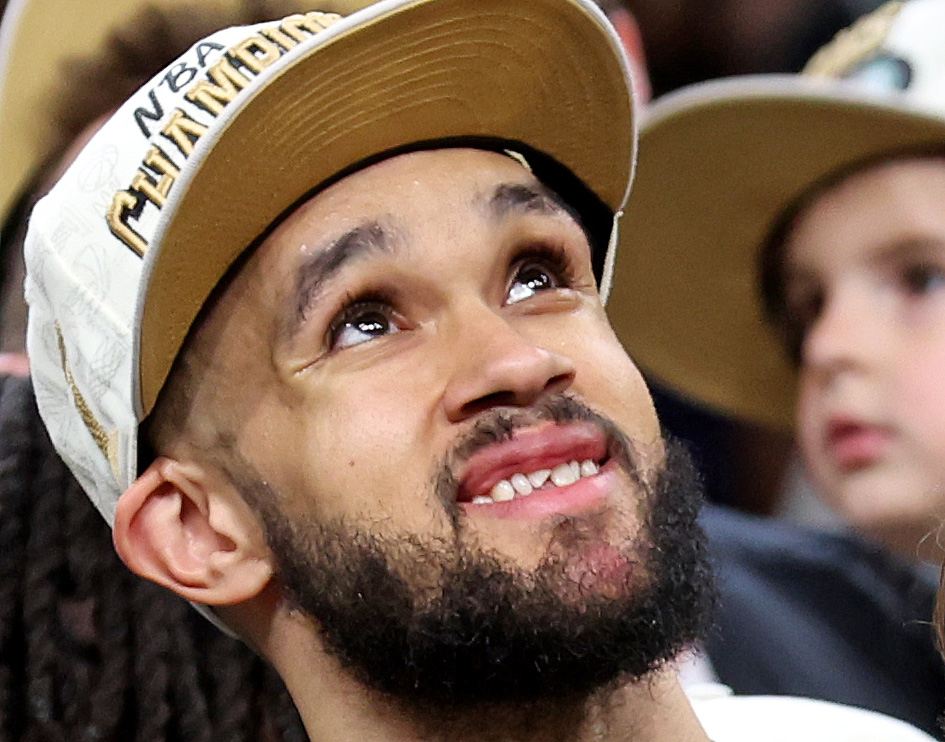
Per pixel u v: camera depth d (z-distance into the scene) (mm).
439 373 3672
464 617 3512
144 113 3852
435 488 3588
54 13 5480
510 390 3602
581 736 3775
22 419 4641
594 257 4312
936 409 5316
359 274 3721
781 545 6004
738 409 6363
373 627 3609
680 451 3877
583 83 4051
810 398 5688
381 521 3607
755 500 6746
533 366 3605
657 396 6617
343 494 3643
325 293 3713
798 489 6770
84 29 5445
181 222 3688
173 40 5195
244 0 5090
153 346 3793
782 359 6129
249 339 3793
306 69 3646
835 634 5762
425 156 3881
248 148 3670
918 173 5434
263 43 3762
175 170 3707
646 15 7211
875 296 5488
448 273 3744
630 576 3588
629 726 3826
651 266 6074
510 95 3941
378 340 3740
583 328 3900
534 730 3732
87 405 4020
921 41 5461
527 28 3863
